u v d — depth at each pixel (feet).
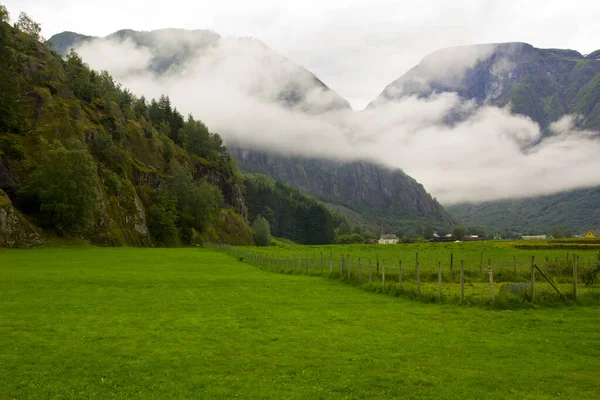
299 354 59.77
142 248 346.33
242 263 216.74
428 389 48.83
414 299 104.22
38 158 339.98
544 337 69.72
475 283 135.13
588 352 62.08
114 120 508.53
